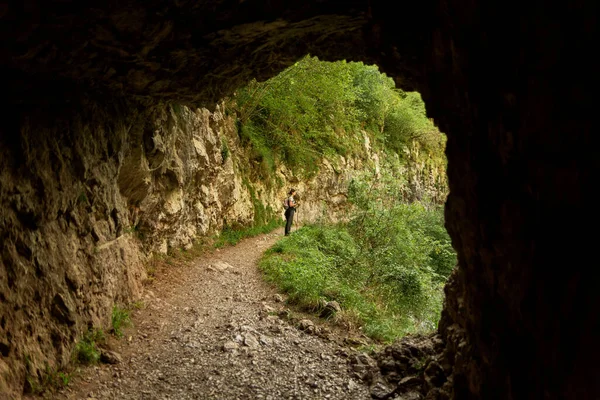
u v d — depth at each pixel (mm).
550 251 2422
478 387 3455
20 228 4297
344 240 13422
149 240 9062
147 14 3898
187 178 10516
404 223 13086
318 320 7863
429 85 3879
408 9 3770
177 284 8883
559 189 2303
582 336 2160
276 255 11891
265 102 17859
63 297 4934
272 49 5395
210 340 6465
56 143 4770
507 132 2664
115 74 5023
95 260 5898
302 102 19016
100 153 5934
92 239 5965
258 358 6027
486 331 3363
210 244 12602
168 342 6270
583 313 2156
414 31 3957
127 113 6383
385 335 7508
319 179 22391
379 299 9727
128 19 3881
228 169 14156
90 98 5266
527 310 2678
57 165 4809
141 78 5254
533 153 2482
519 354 2871
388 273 10406
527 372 2760
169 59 4848
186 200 10891
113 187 6680
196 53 4867
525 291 2682
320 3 4086
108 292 6250
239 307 8039
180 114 9805
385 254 11461
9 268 4102
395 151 31000
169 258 10023
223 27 4348
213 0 3949
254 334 6758
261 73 6160
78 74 4605
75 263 5355
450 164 3678
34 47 3746
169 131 8812
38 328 4488
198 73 5492
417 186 31266
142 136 7566
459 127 3430
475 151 3186
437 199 35438
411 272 10430
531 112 2432
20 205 4219
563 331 2326
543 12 2236
